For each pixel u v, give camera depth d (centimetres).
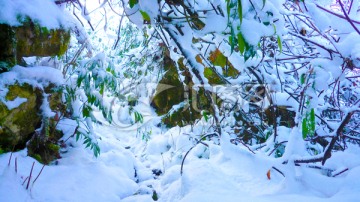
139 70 402
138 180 307
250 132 327
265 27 180
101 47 414
